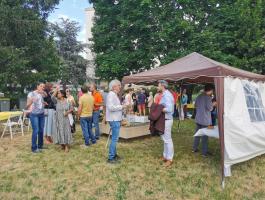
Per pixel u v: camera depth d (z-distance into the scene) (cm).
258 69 1686
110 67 1888
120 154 768
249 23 1694
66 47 3123
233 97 641
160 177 591
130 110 1223
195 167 662
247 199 491
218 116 594
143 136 1027
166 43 1803
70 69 2998
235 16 1767
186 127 1293
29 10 2072
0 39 1930
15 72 1908
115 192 510
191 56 803
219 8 1862
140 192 512
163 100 662
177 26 1709
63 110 768
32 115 769
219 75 609
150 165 671
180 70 713
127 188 529
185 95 1623
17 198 482
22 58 1914
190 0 1775
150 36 1867
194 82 1051
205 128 723
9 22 1938
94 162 688
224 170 584
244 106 673
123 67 1869
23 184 543
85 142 857
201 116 751
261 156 788
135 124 995
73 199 481
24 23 1980
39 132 798
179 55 1678
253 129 686
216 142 948
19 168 638
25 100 1805
